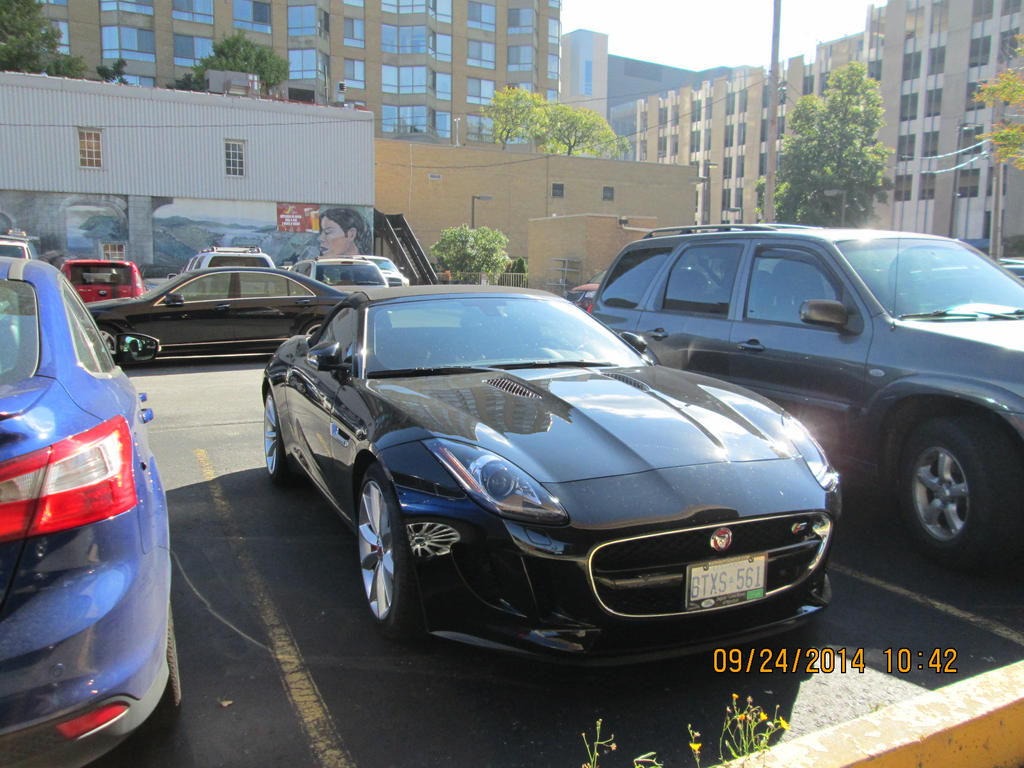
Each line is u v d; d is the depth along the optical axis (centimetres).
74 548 187
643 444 288
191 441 677
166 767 235
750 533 268
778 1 2098
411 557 282
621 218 3428
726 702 270
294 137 3173
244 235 3123
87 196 2858
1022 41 1609
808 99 4938
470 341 408
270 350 1216
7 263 274
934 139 5666
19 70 3731
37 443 185
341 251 3303
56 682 177
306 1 5406
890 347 408
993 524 358
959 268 475
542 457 277
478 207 4631
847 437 430
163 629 208
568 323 444
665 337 561
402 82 5850
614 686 280
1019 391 346
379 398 336
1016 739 222
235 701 271
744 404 346
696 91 8462
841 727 213
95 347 287
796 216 5000
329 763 237
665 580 257
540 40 6438
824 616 337
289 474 525
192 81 4844
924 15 5678
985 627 327
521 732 253
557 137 5950
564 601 251
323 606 348
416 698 273
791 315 476
